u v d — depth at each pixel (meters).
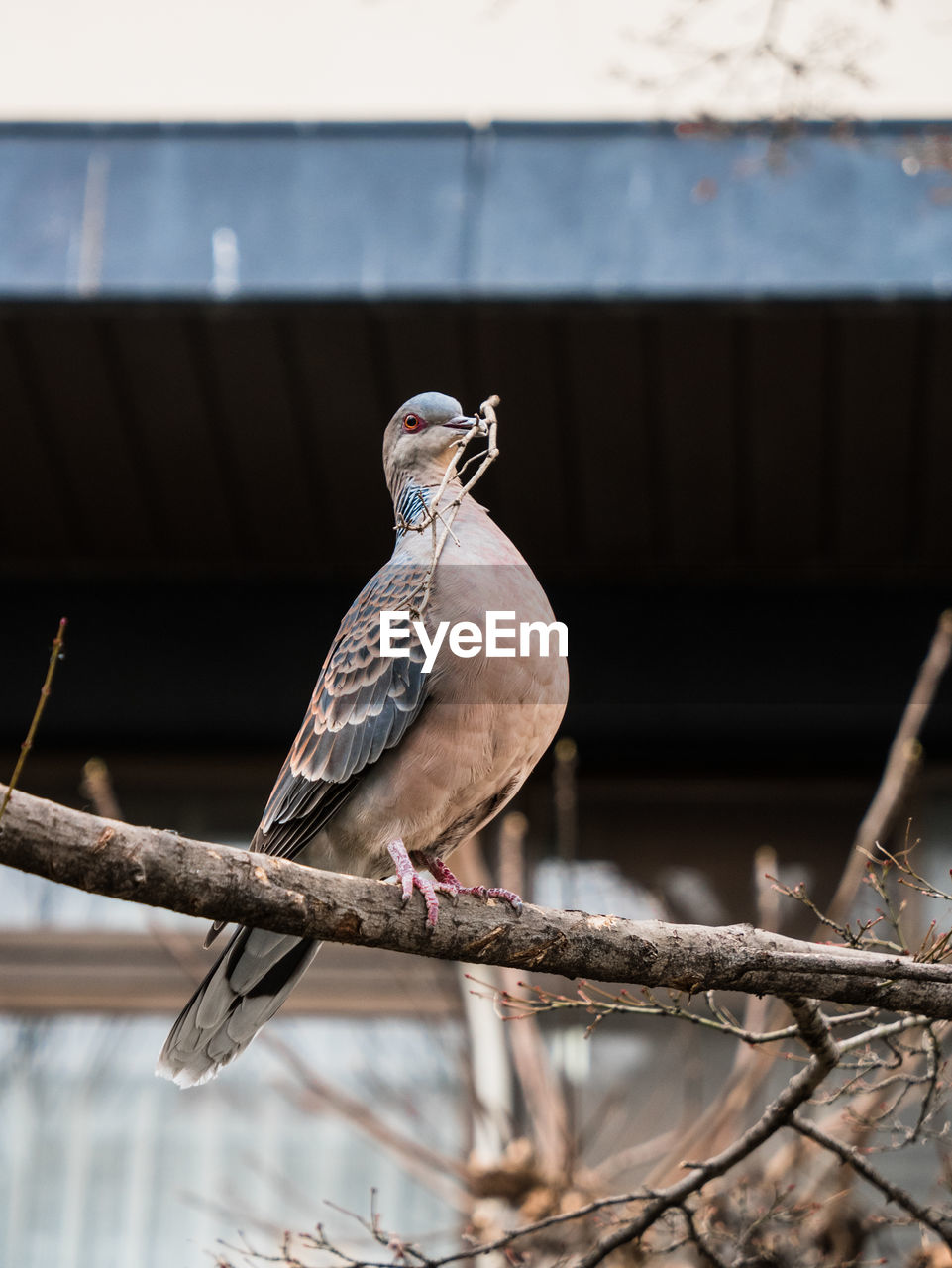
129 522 10.31
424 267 8.49
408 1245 4.79
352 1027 9.52
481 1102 8.28
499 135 8.70
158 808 10.48
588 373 9.20
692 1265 6.82
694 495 9.99
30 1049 9.55
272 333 9.00
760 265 8.39
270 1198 9.13
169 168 8.70
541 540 10.38
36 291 8.52
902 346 8.90
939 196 8.21
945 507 9.95
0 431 9.68
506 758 4.73
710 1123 7.43
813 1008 4.02
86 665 10.48
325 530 10.34
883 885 4.30
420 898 3.81
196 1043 4.41
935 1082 4.42
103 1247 9.06
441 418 5.61
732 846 10.34
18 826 3.17
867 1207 8.30
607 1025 9.41
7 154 8.75
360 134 8.73
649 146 8.63
